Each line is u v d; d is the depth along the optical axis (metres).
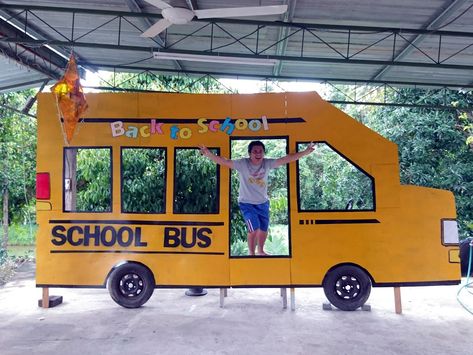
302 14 6.27
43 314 4.87
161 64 9.13
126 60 8.97
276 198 5.87
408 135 11.02
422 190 4.86
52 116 5.05
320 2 5.84
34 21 6.97
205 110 5.01
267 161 4.95
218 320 4.64
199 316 4.78
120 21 6.58
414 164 10.83
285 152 5.46
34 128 11.48
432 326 4.49
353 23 6.55
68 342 3.97
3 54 7.04
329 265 4.82
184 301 5.45
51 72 8.55
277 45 7.68
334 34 7.05
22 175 11.20
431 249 4.81
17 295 5.83
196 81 10.15
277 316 4.79
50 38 7.70
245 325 4.46
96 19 6.84
